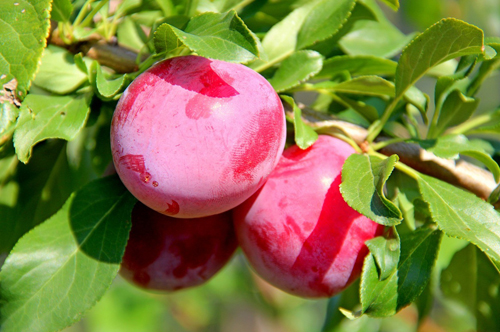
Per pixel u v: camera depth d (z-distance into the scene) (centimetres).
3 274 33
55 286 33
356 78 36
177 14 36
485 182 37
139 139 32
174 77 32
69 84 35
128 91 32
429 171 37
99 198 34
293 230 34
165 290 37
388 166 32
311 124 36
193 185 32
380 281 33
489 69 37
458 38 33
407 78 35
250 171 32
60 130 33
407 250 34
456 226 33
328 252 34
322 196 34
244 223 34
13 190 37
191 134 31
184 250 36
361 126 36
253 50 31
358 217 34
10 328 33
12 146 35
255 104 32
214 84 32
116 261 33
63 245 33
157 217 36
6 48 33
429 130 37
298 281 34
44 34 33
